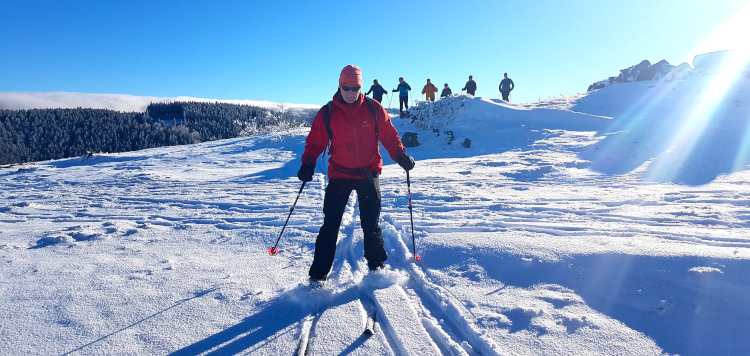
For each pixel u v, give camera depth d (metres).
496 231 4.08
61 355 2.09
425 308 2.63
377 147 2.98
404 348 2.15
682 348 2.05
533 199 6.21
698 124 12.95
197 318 2.47
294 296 2.75
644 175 8.49
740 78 19.14
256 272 3.22
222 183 9.57
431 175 9.52
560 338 2.18
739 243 3.37
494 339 2.20
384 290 2.87
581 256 3.01
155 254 3.74
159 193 7.95
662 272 2.64
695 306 2.32
